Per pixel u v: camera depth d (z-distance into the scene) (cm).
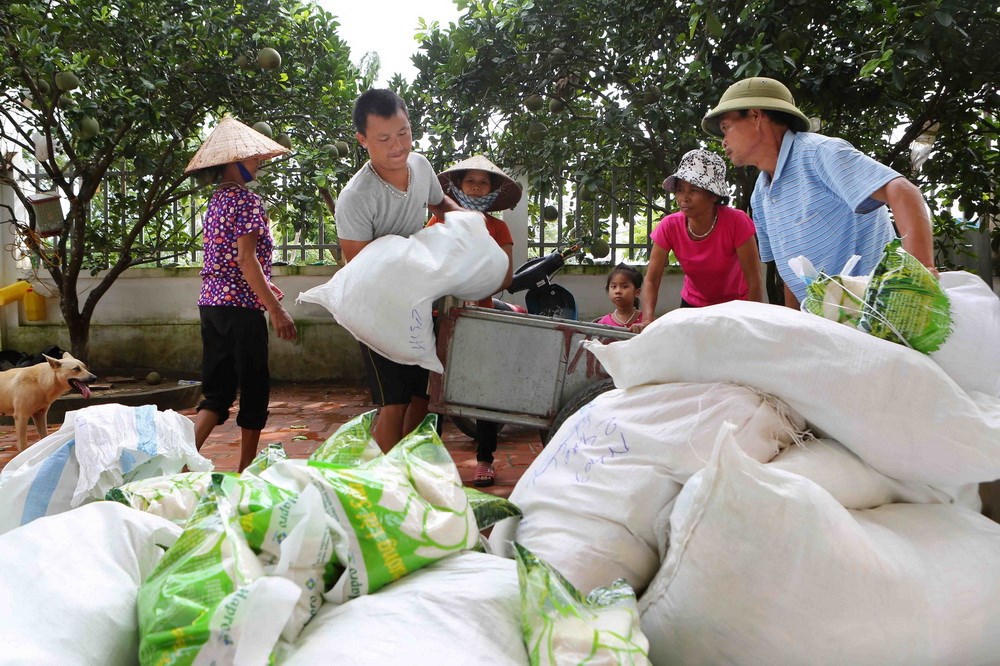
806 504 152
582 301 740
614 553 185
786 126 276
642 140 593
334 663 131
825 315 201
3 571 139
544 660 139
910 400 174
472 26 564
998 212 571
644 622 174
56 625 131
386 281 315
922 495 194
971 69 478
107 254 771
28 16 586
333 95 699
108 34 618
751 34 489
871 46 491
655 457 191
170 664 125
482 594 152
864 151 573
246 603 125
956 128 541
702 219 389
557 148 623
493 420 364
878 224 265
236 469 454
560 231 748
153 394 646
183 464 256
